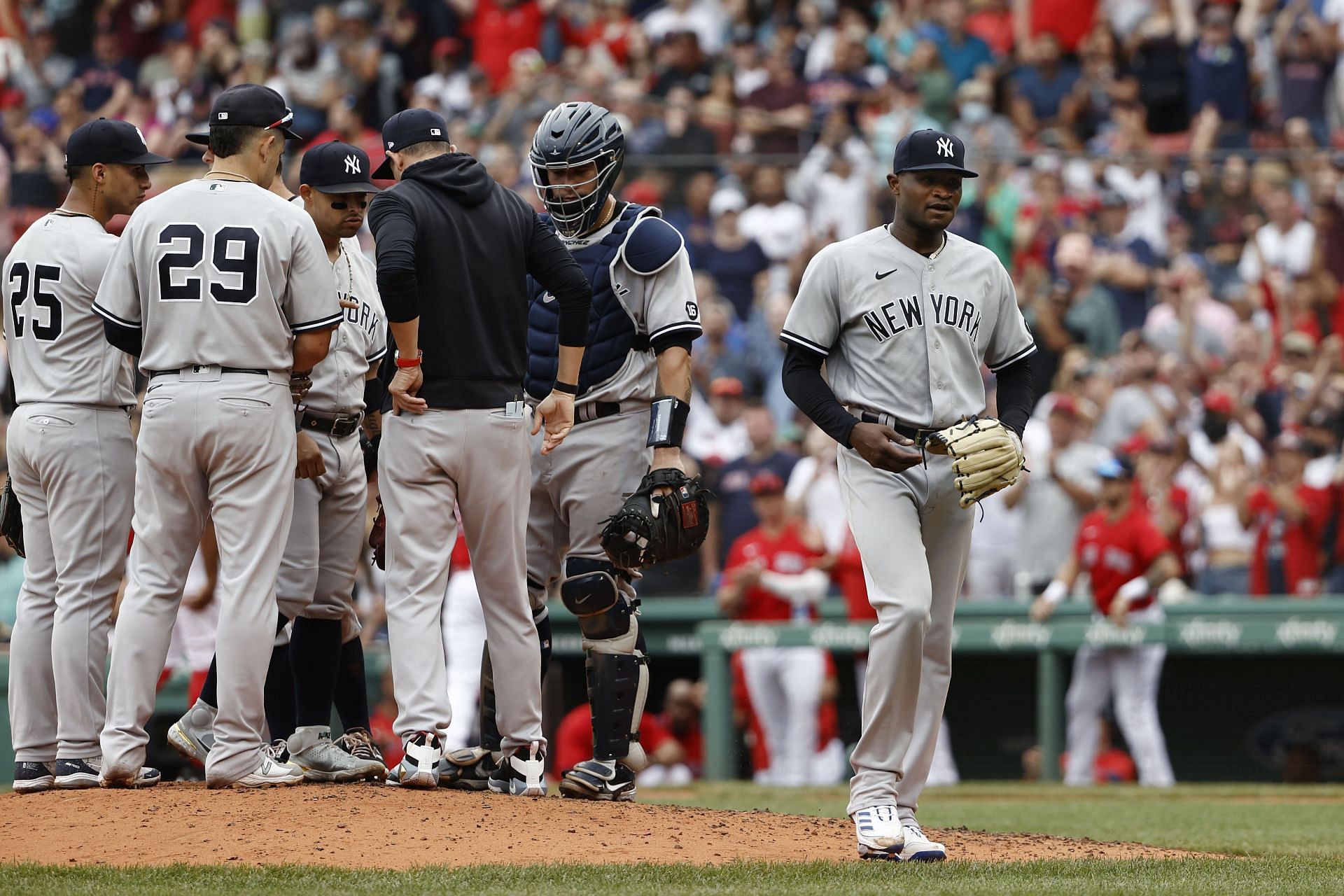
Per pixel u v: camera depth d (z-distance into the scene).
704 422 43.47
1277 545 38.25
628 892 13.49
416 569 17.88
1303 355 41.72
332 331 17.84
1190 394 42.31
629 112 51.59
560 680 31.08
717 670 37.28
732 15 56.88
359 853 15.26
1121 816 26.09
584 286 17.92
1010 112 51.28
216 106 18.06
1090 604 35.94
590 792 19.11
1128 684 35.28
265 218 17.53
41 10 61.03
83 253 18.77
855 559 37.53
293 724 19.62
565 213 18.78
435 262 17.48
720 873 14.67
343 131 53.19
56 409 18.69
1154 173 46.50
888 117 50.84
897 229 16.72
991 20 54.19
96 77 58.66
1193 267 44.72
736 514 40.72
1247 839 21.75
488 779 19.47
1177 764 38.50
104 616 18.98
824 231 48.16
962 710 40.00
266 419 17.50
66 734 18.62
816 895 13.39
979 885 14.30
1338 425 40.31
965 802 30.16
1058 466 38.16
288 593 18.56
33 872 14.20
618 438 18.94
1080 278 44.50
